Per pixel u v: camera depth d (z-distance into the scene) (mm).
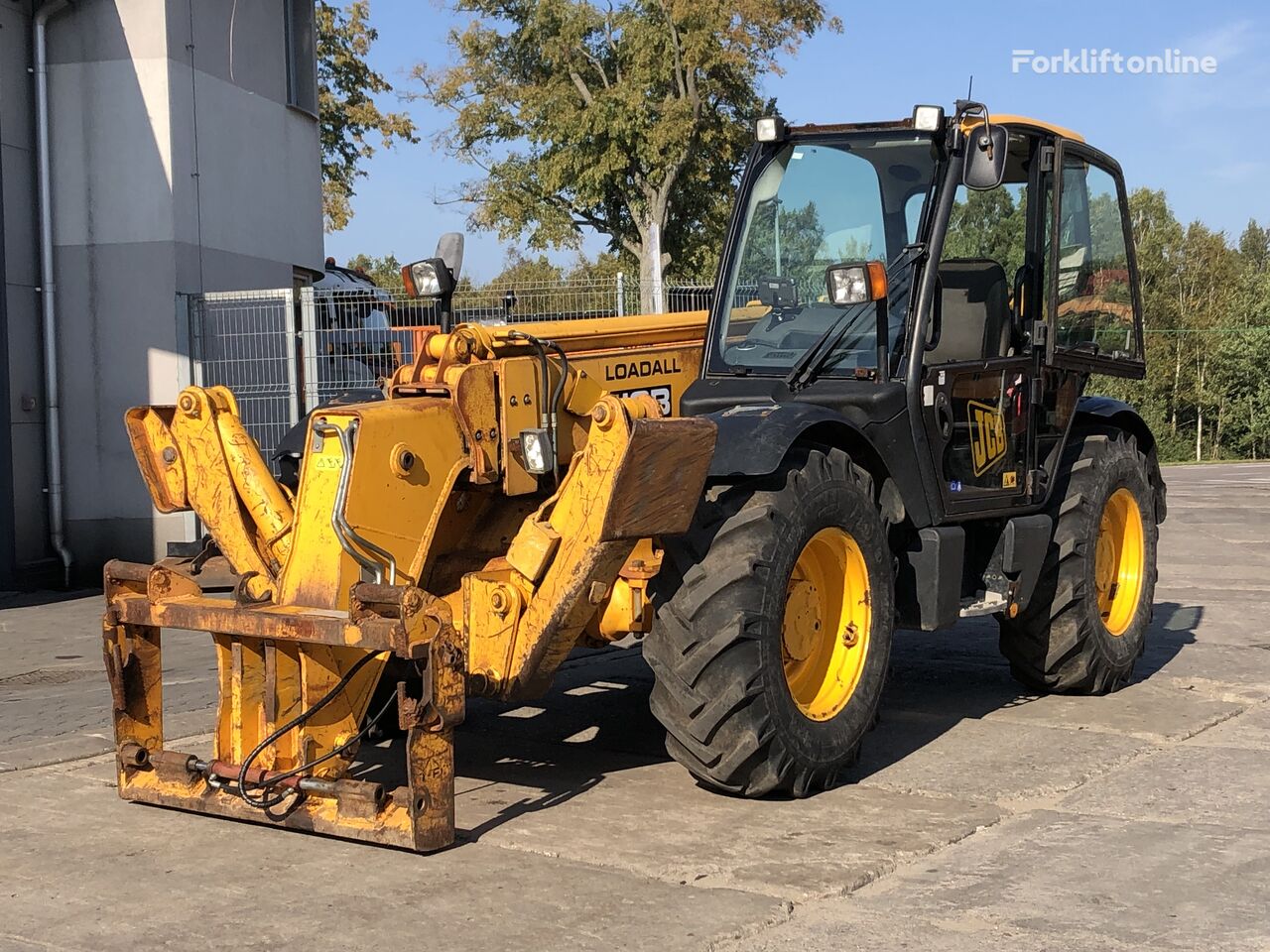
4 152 11977
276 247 14203
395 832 4230
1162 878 4004
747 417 4969
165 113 12242
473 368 4762
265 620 4340
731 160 29578
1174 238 62281
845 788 5027
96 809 4879
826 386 5512
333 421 4477
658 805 4812
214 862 4258
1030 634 6539
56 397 12328
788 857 4199
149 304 12344
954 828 4508
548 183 30281
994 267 6004
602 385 5645
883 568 5191
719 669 4637
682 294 12297
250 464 5023
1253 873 4043
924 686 7004
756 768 4746
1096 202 6891
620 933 3584
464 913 3754
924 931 3596
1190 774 5195
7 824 4711
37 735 6156
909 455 5469
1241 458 56250
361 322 12750
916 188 5676
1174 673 7234
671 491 4559
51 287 12328
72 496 12398
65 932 3693
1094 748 5621
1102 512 6629
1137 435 7426
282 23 14383
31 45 12273
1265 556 12711
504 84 31250
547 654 4609
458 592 4887
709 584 4637
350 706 4527
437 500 4656
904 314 5527
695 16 27734
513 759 5543
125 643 4844
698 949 3469
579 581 4473
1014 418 6082
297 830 4570
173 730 6137
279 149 14281
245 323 12438
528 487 4895
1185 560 12438
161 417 5164
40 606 11047
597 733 6004
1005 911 3734
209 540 5309
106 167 12344
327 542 4453
